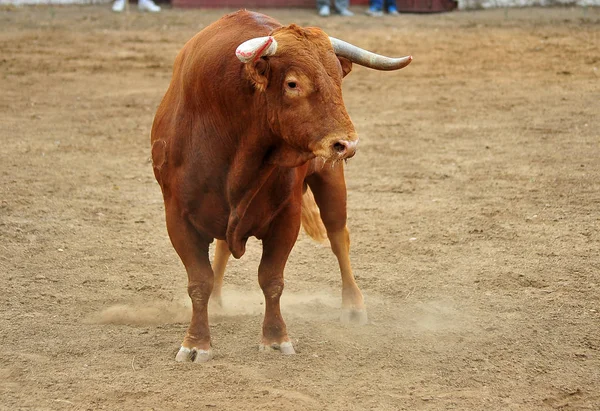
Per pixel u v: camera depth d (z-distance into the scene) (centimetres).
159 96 4159
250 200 1403
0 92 4181
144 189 2717
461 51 5188
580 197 2566
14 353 1537
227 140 1385
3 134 3391
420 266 2056
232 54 1372
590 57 4925
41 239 2225
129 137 3391
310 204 1794
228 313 1783
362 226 2364
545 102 3909
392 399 1370
